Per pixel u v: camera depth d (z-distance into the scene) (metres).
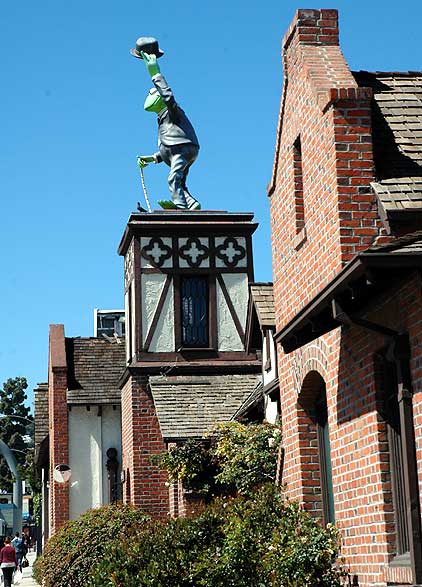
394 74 13.38
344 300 10.10
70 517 30.47
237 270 27.55
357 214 11.30
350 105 11.59
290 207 13.64
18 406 101.75
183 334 27.25
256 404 21.84
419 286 9.55
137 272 27.22
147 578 12.50
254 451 19.72
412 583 9.50
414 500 9.58
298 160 13.48
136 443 26.23
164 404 24.91
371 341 10.76
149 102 28.80
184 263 27.41
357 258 9.12
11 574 30.66
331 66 12.81
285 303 13.97
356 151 11.48
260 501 12.78
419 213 10.83
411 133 12.13
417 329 9.66
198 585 12.45
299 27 13.23
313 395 13.20
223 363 26.83
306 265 12.77
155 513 25.88
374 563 10.72
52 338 32.19
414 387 9.75
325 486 12.98
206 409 24.75
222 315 27.25
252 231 27.77
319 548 11.57
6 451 39.31
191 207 28.19
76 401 30.92
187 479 23.06
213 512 13.27
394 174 11.52
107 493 30.75
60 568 19.88
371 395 10.78
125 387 27.92
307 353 12.91
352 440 11.35
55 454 30.75
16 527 38.88
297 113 13.20
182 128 28.58
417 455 9.70
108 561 13.34
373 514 10.75
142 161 28.64
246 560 12.10
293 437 13.41
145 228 27.28
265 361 20.48
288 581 11.46
